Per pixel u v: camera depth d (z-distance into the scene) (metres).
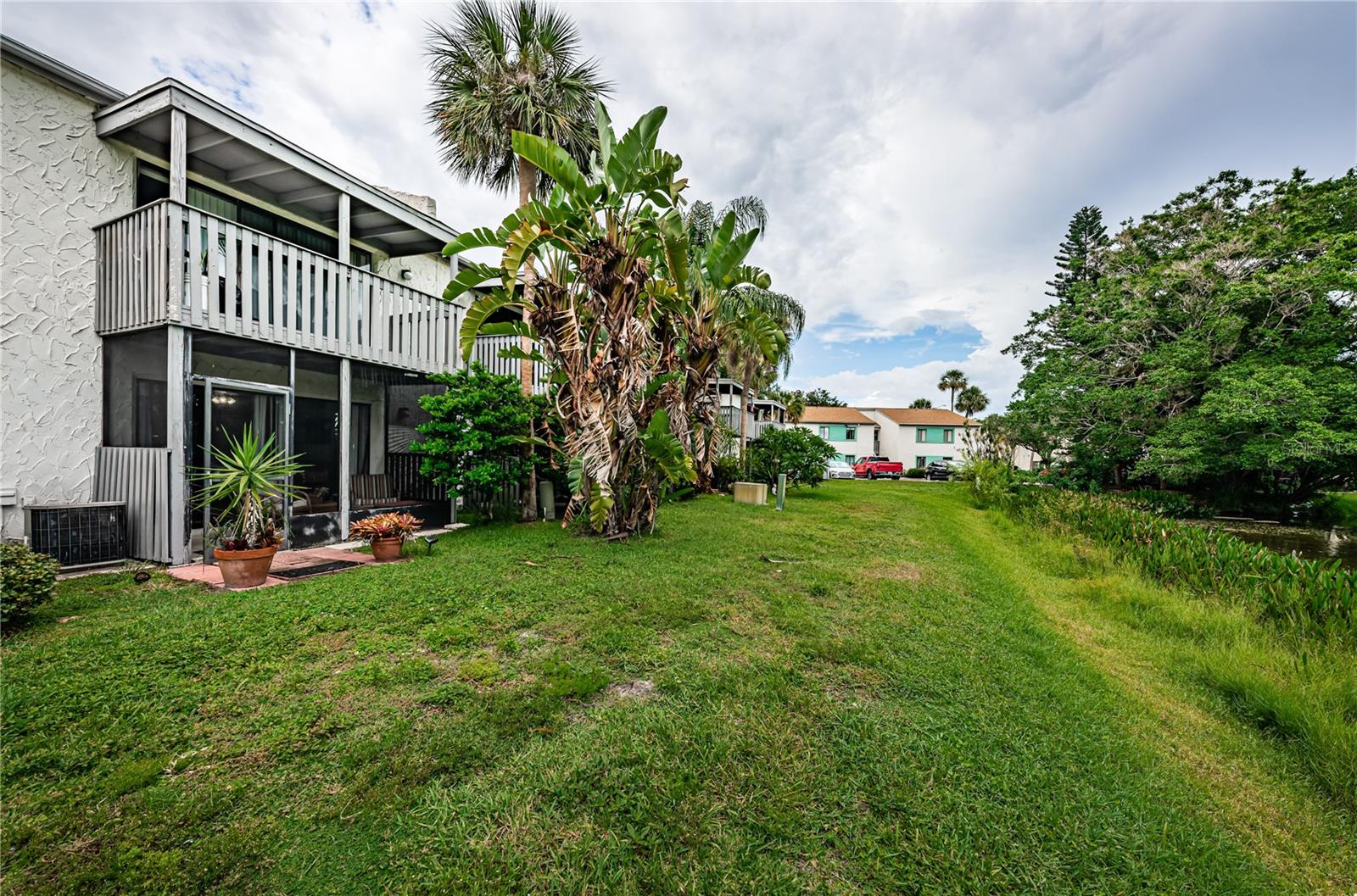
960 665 3.82
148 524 6.00
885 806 2.28
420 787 2.23
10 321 5.86
